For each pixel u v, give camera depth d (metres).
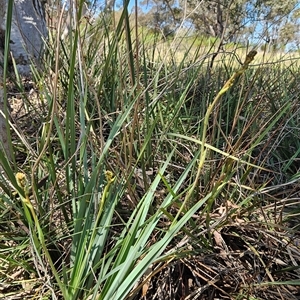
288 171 1.25
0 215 0.84
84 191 0.73
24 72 2.05
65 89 1.27
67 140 0.77
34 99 1.66
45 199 0.88
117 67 1.36
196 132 1.32
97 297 0.69
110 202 0.75
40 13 2.16
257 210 0.97
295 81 1.67
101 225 0.72
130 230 0.67
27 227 0.83
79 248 0.68
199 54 1.64
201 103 1.35
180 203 0.83
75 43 0.67
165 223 0.87
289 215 0.94
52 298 0.67
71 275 0.67
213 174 0.93
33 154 0.88
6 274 0.78
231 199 0.96
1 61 1.29
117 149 1.00
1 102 0.98
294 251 0.86
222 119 1.35
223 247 0.87
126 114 0.74
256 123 1.24
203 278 0.81
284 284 0.80
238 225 0.87
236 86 1.49
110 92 1.26
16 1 1.98
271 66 1.80
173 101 1.22
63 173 0.98
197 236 0.81
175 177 1.10
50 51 1.52
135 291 0.67
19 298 0.75
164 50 1.51
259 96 1.42
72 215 0.84
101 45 1.35
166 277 0.80
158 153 1.12
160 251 0.62
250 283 0.80
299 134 1.31
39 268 0.78
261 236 0.87
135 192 0.87
